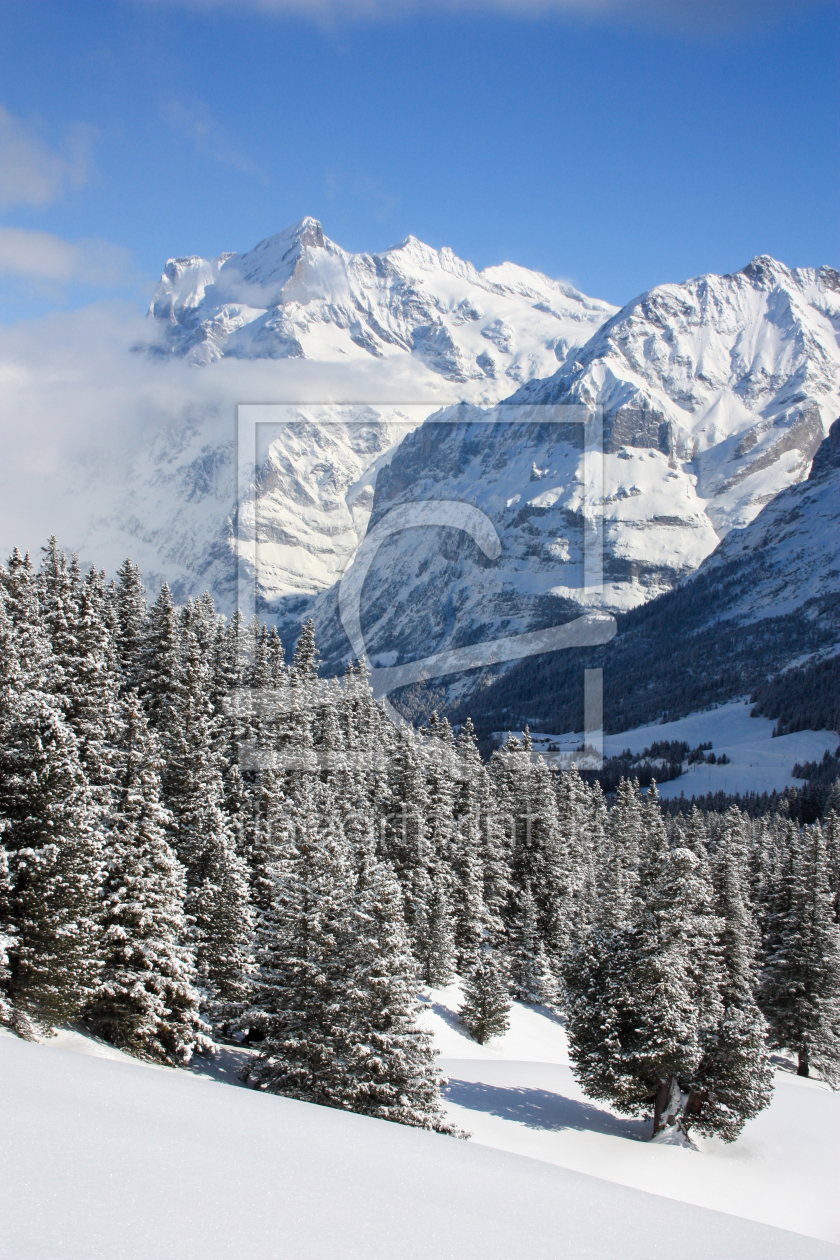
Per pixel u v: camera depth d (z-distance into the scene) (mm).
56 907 34562
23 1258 10906
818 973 73125
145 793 39938
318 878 39781
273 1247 12953
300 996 38531
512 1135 42188
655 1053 43062
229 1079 39750
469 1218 16562
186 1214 13492
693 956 47719
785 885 82375
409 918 66562
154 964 38094
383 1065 36000
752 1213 38594
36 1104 17750
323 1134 21656
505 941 80875
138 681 62812
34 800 35188
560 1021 79812
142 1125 17828
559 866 85000
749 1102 44875
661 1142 44656
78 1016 37312
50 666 47281
